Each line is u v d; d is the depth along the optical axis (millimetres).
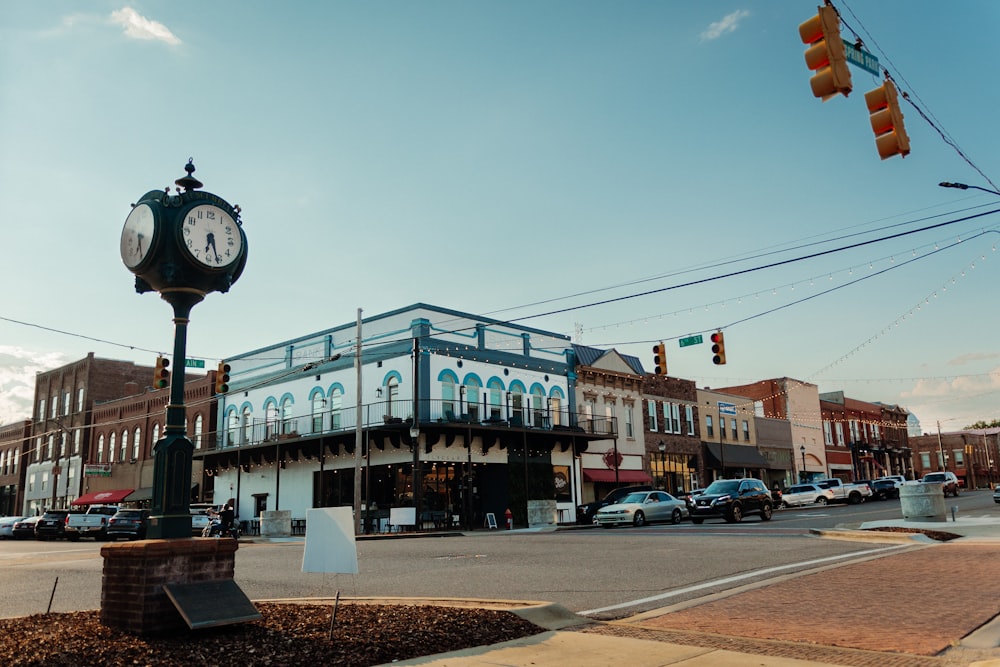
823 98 9055
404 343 37156
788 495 52219
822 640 8305
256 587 13227
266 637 7535
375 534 31406
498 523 38406
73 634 7348
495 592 12203
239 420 46688
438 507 36281
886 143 10016
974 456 102312
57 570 17188
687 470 52312
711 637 8461
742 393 68688
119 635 7336
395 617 8742
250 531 41594
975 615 9438
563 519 41344
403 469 36625
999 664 7020
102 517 39750
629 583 12930
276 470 42125
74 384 63625
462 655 7512
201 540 7938
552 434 40469
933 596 10820
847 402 76500
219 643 7223
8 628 7750
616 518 32094
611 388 47438
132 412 56500
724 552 17266
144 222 8797
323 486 40438
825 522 27750
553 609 9680
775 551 17219
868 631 8719
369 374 38719
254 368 46312
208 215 8930
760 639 8375
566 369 44156
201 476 50219
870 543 18781
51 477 63250
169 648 6969
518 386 40969
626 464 47125
